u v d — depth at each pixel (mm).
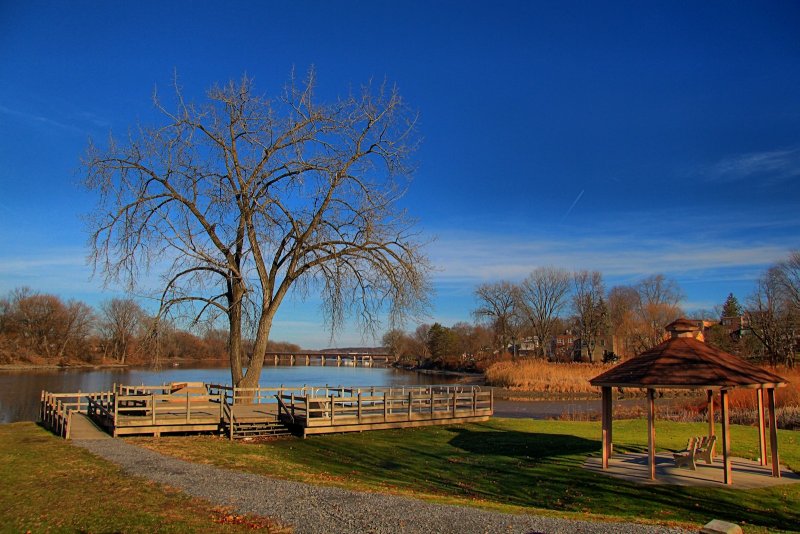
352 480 13547
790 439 19328
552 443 19641
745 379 13414
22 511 9125
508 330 93188
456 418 24938
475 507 10062
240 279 24438
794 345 64188
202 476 12086
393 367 133875
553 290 90312
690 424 24078
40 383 54281
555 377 56625
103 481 11352
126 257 23188
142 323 24953
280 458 16391
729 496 12328
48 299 92312
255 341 25828
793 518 10898
